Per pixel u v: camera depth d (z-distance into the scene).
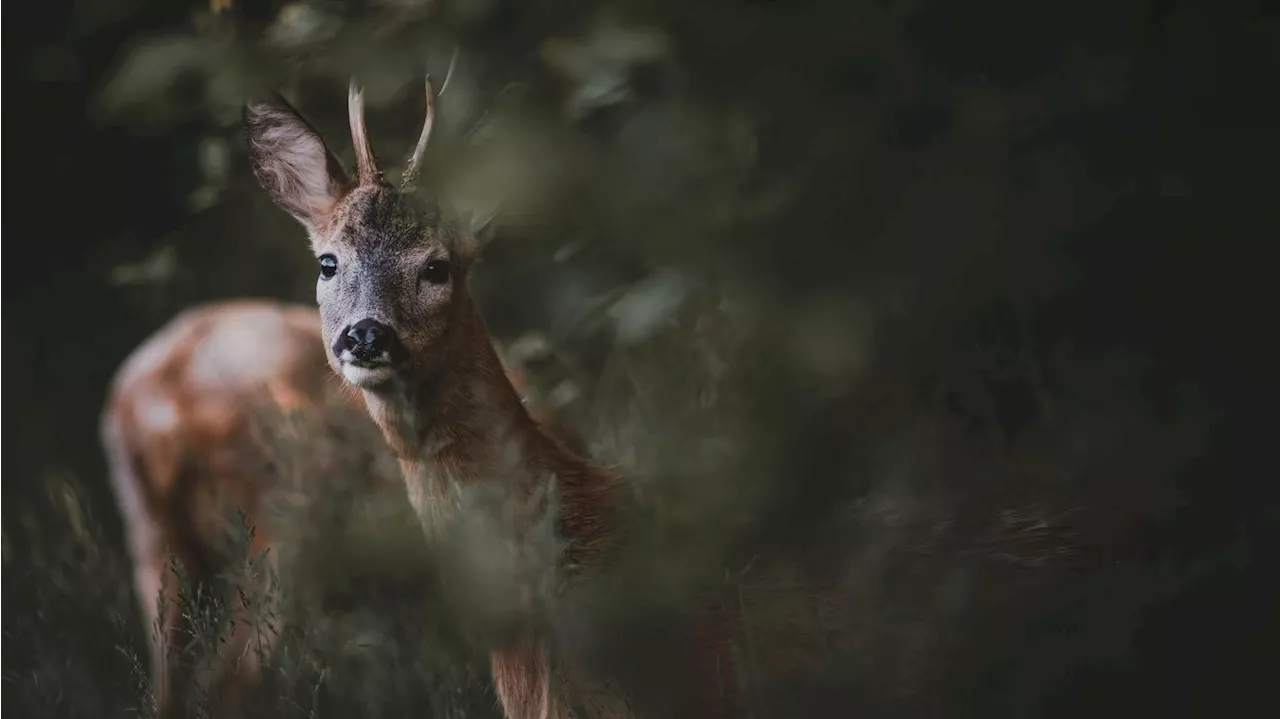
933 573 9.21
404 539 9.72
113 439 13.09
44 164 18.88
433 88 10.41
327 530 10.59
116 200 19.05
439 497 9.52
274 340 12.74
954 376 10.24
